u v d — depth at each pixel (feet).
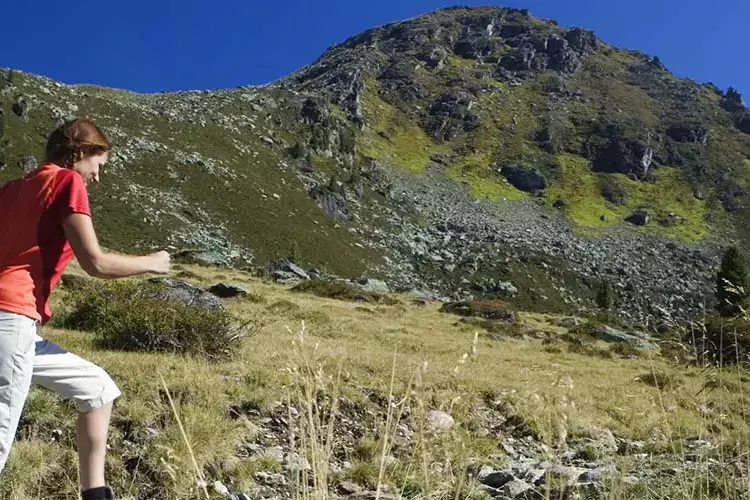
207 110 487.61
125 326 41.27
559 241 473.67
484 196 561.84
